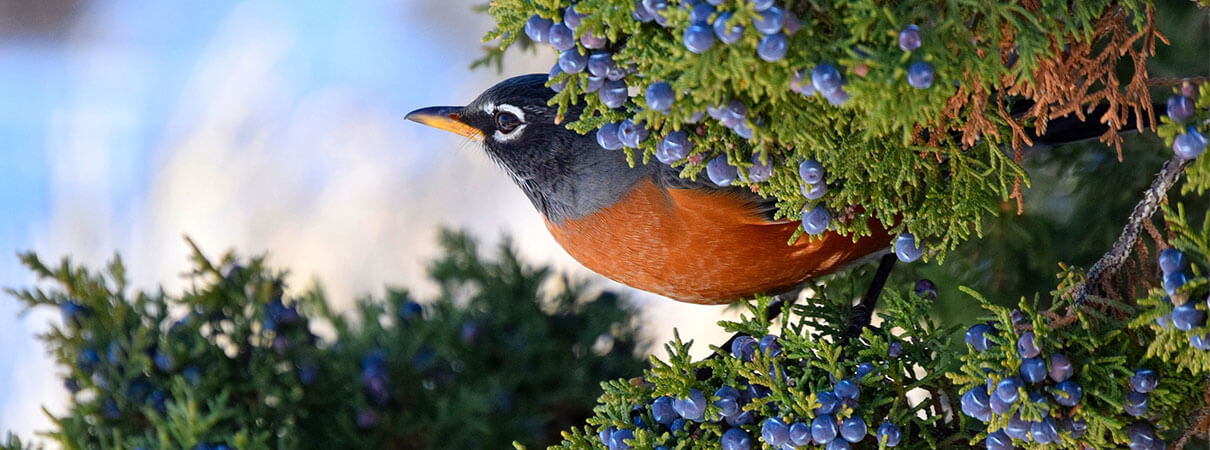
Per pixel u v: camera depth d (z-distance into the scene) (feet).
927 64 12.04
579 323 15.97
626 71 12.15
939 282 13.37
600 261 12.96
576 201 12.90
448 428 14.40
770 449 12.32
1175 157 12.17
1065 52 12.23
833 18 12.05
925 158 12.25
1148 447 12.24
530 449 15.19
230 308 13.28
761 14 12.01
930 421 12.32
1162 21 12.98
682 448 12.37
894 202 12.36
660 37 12.08
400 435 14.24
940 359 12.35
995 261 13.41
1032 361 12.19
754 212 12.69
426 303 16.24
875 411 12.37
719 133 12.20
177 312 25.39
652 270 12.89
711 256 12.80
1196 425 12.25
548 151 12.91
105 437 12.96
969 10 12.12
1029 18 12.08
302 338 13.51
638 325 16.67
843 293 12.95
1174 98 12.09
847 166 12.23
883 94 12.04
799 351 12.34
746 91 12.13
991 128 12.21
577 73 12.15
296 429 13.41
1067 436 12.20
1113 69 12.20
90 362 13.02
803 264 12.81
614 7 12.08
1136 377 12.20
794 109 12.14
